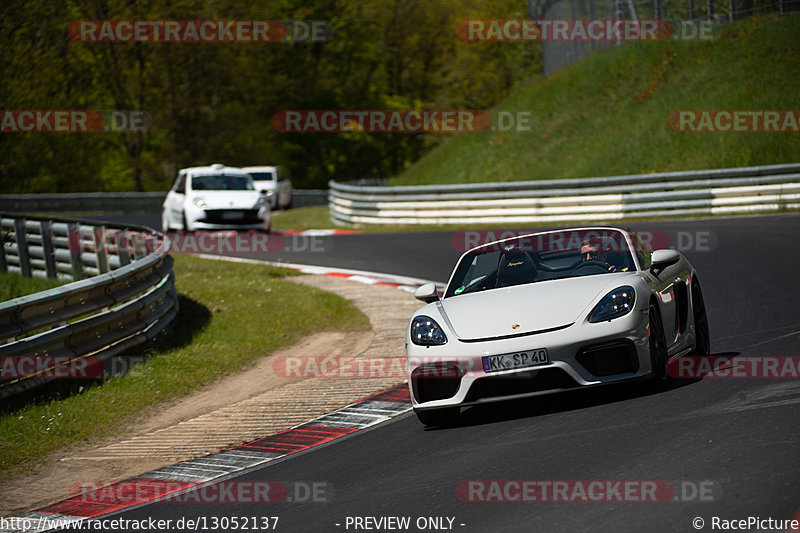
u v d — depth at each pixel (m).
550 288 24.91
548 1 130.50
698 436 19.20
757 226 63.06
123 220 110.94
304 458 23.41
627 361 22.94
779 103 88.62
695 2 110.00
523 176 106.56
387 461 21.62
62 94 150.00
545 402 24.89
